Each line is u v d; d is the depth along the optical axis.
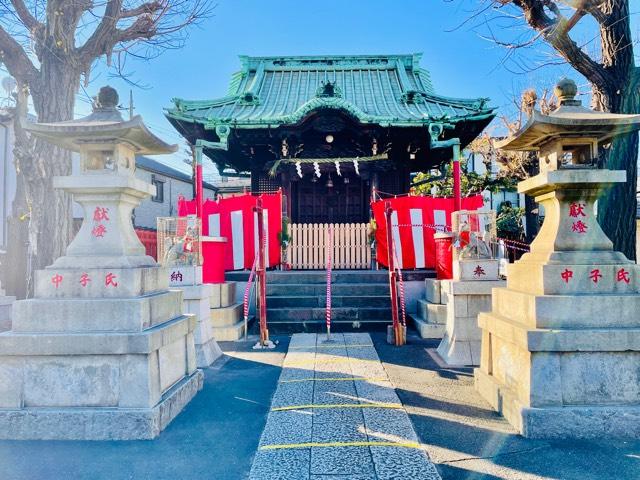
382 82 15.02
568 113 4.37
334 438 3.90
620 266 4.16
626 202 6.30
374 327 8.84
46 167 7.30
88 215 4.54
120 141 4.54
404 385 5.40
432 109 12.76
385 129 11.98
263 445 3.78
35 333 4.12
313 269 11.30
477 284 6.53
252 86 14.05
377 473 3.30
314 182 14.27
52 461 3.56
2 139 17.88
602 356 3.97
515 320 4.51
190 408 4.75
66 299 4.21
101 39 7.40
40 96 7.20
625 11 6.14
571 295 4.08
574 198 4.37
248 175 16.62
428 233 10.54
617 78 6.25
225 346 7.62
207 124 11.38
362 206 14.23
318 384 5.41
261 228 7.91
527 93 7.20
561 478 3.23
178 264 6.84
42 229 7.29
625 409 3.85
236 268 10.84
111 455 3.67
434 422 4.26
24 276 10.36
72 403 4.09
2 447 3.82
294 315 9.10
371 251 11.30
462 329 6.50
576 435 3.84
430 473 3.29
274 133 12.12
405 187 13.83
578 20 6.30
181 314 5.36
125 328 4.14
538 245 4.62
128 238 4.66
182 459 3.61
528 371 3.99
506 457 3.55
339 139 13.23
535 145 4.78
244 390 5.35
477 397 4.96
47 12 6.99
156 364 4.30
